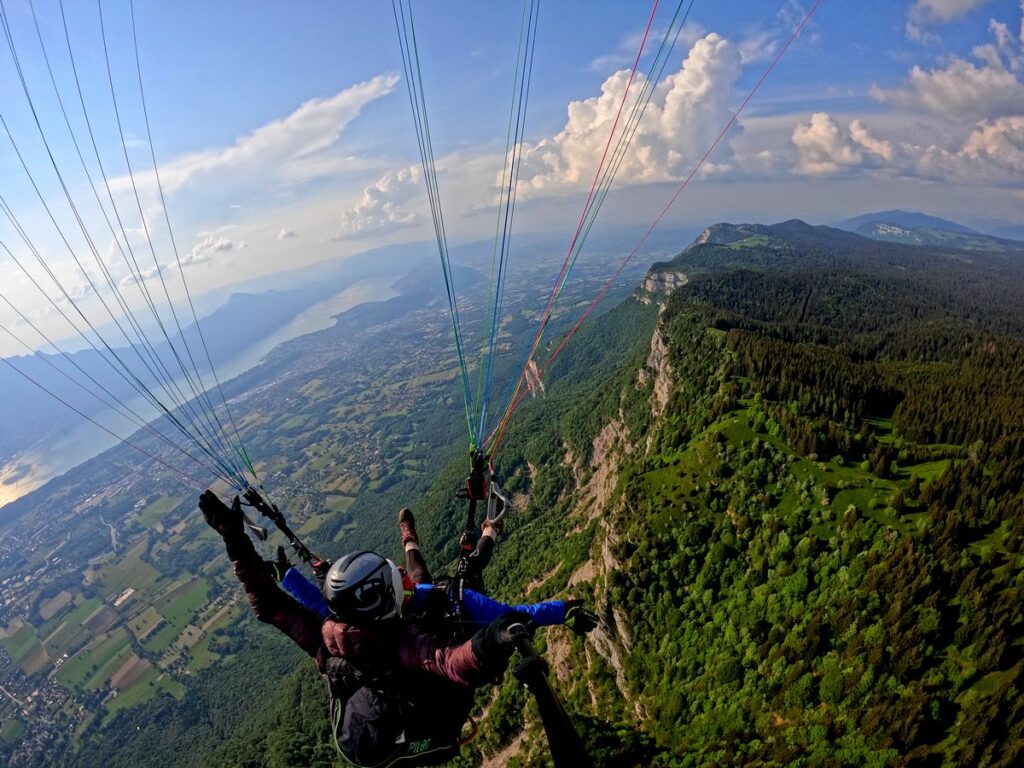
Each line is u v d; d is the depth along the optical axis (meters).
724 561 67.88
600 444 150.62
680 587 69.31
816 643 54.03
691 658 62.75
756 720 52.88
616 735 61.53
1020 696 43.56
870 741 45.38
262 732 111.00
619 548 72.88
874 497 68.25
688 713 58.38
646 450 111.06
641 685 65.38
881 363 156.62
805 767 45.78
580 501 139.12
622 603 68.75
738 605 63.34
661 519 72.94
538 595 94.44
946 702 46.72
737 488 73.75
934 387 109.38
